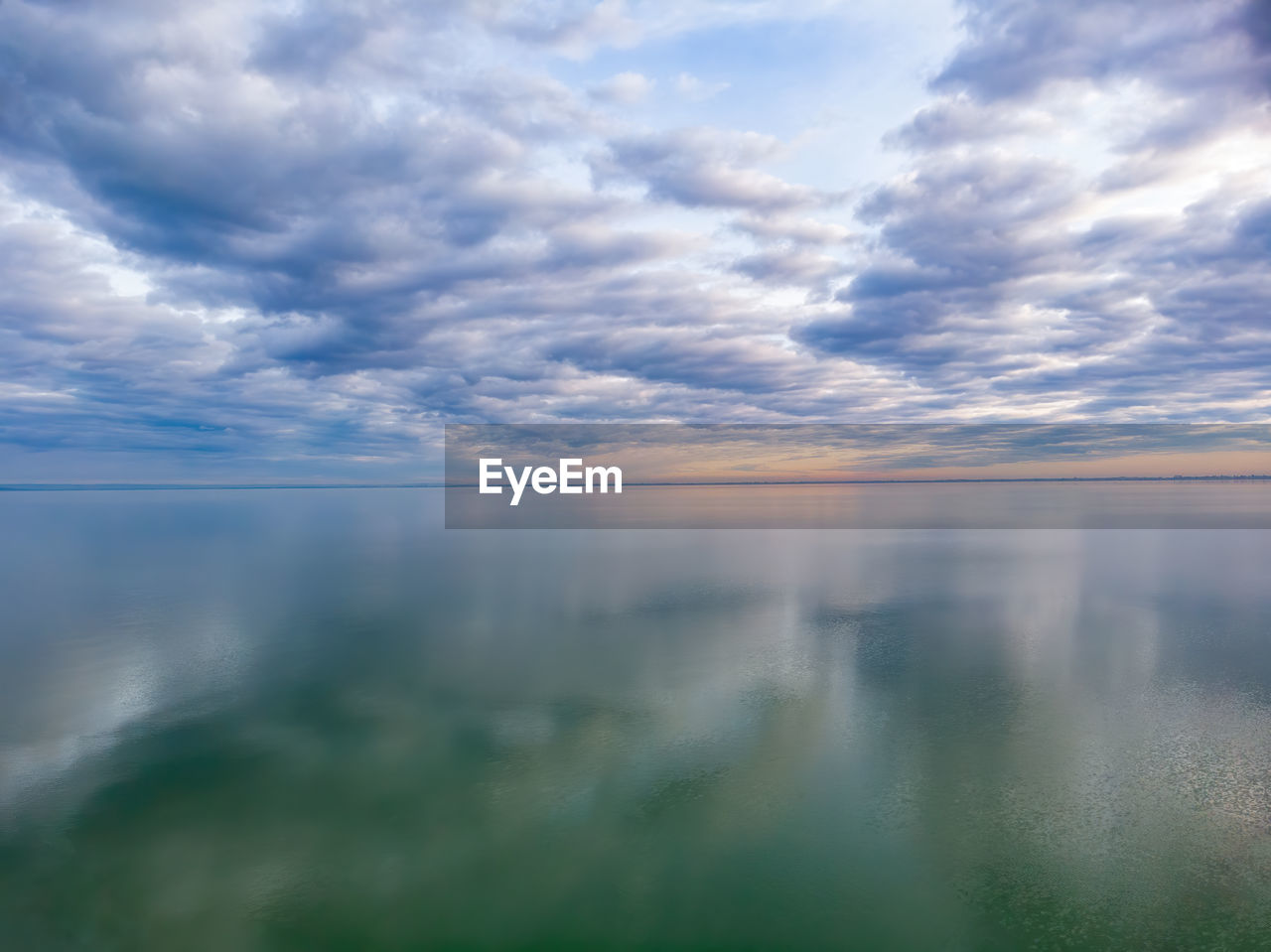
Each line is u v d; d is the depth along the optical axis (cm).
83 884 810
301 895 787
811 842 882
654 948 700
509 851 870
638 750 1155
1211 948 689
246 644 1828
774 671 1576
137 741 1211
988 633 1914
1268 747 1149
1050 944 698
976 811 952
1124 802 969
